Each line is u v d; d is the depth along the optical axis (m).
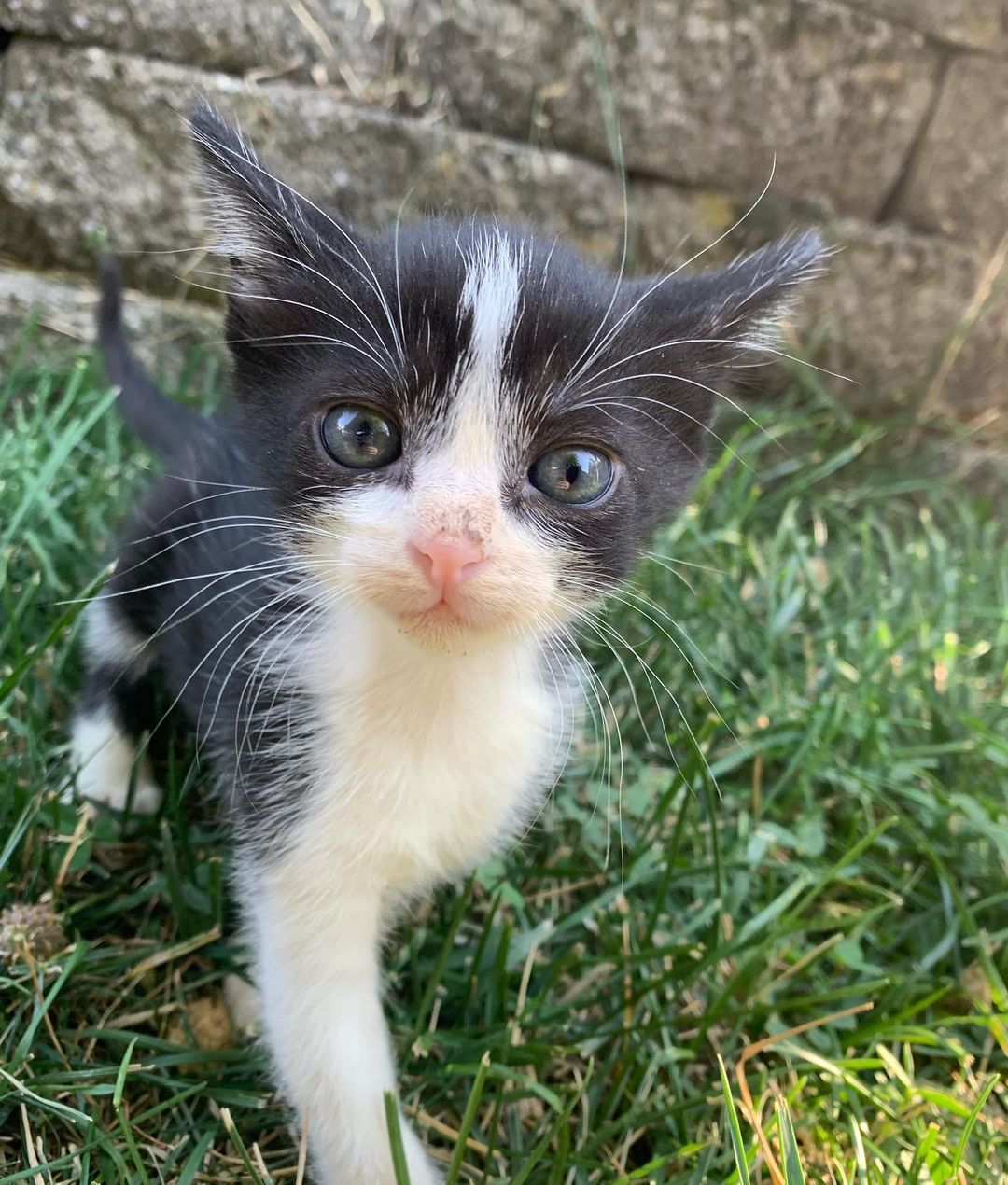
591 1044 0.18
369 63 0.31
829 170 0.34
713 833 0.19
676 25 0.31
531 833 0.21
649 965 0.19
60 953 0.17
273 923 0.16
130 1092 0.16
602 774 0.22
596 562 0.15
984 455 0.37
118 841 0.19
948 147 0.34
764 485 0.35
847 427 0.36
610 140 0.32
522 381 0.14
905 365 0.37
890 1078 0.18
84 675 0.21
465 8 0.31
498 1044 0.17
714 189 0.34
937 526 0.36
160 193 0.30
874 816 0.23
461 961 0.19
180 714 0.20
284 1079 0.15
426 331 0.14
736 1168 0.15
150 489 0.21
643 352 0.15
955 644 0.27
